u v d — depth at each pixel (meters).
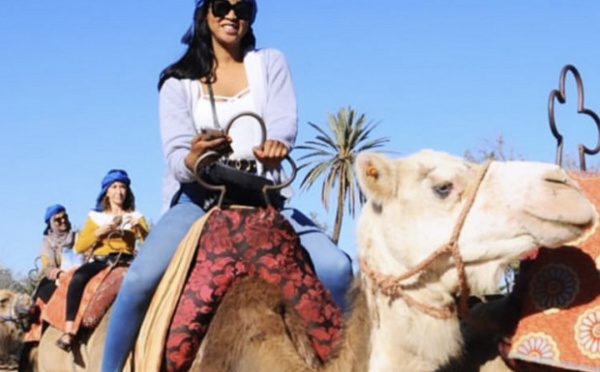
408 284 4.85
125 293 5.81
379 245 4.96
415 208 4.82
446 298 4.82
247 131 6.20
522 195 4.61
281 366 5.07
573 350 4.56
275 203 6.05
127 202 10.64
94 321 9.54
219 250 5.57
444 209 4.77
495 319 4.94
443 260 4.76
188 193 6.07
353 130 36.16
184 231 5.89
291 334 5.34
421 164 4.84
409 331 4.84
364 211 5.05
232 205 5.93
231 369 5.23
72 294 9.86
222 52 6.32
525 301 4.77
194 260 5.63
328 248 5.81
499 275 4.74
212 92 6.21
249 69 6.31
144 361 5.61
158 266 5.80
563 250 4.73
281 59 6.40
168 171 6.19
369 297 4.96
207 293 5.46
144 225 10.53
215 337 5.36
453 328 4.84
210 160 5.69
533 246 4.64
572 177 4.88
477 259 4.71
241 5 6.25
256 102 6.26
